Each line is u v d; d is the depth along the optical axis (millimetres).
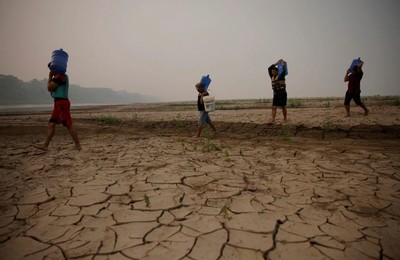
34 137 8164
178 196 3166
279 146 6145
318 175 3926
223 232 2338
